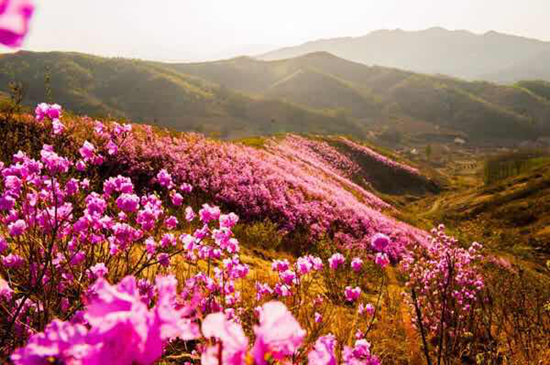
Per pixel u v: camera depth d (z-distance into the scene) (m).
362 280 7.59
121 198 2.66
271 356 0.58
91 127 8.27
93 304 0.54
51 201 2.68
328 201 17.30
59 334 0.52
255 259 8.13
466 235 9.83
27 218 2.44
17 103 4.18
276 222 12.91
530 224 35.94
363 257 11.66
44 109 2.96
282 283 3.33
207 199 11.71
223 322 0.61
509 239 13.47
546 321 4.55
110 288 0.56
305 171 27.42
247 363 0.57
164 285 0.61
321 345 0.85
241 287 4.45
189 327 0.59
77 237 2.69
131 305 0.55
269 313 0.61
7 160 3.88
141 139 12.30
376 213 22.00
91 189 3.34
